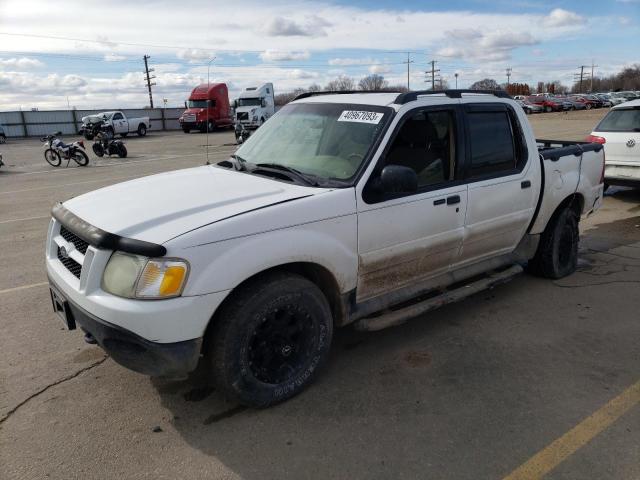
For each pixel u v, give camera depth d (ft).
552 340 13.09
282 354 10.27
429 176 12.34
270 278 9.85
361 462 8.81
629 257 19.49
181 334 8.80
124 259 8.87
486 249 14.26
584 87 433.89
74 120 135.95
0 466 8.75
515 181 14.21
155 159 63.36
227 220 9.21
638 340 13.05
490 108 13.79
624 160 27.04
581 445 9.16
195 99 123.03
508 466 8.68
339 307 11.25
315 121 12.87
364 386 11.08
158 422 9.94
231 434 9.56
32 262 19.90
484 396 10.69
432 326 13.96
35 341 13.21
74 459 8.93
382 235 11.32
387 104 11.96
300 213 9.96
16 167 58.39
